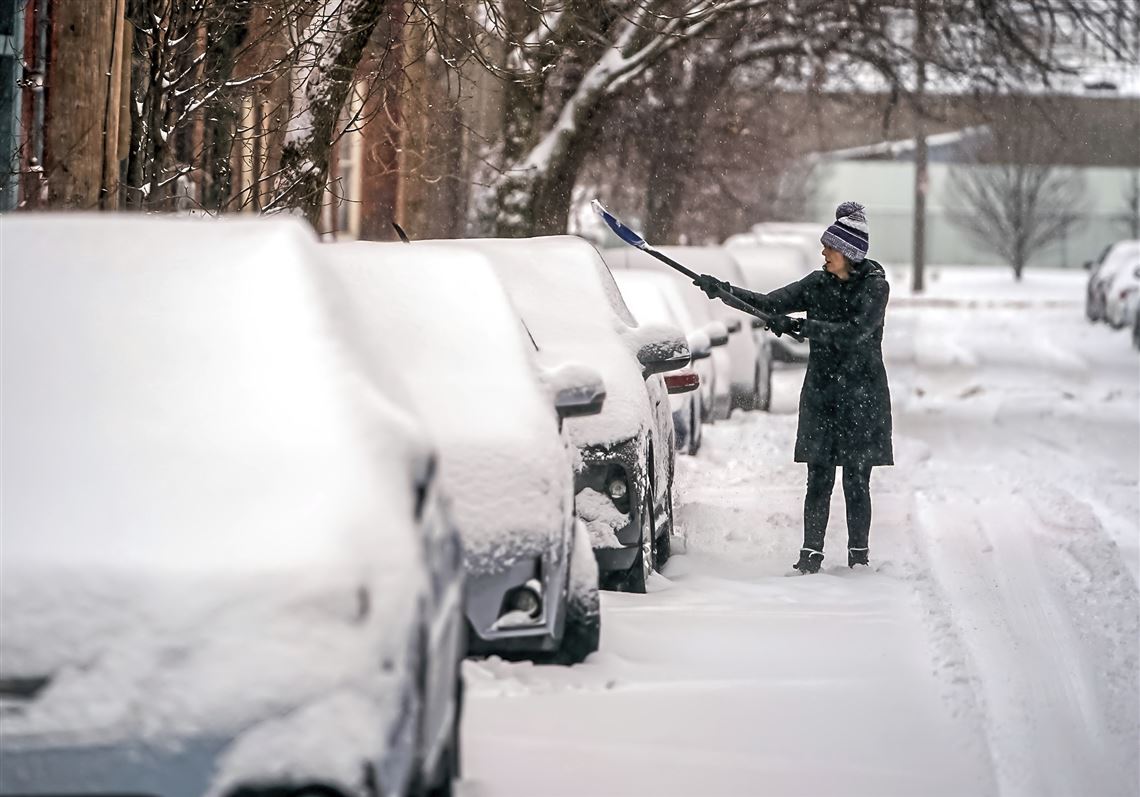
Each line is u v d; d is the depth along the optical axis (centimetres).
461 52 3609
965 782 1445
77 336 1181
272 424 1109
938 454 4312
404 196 5169
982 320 12475
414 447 1109
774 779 1436
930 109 6931
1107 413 5572
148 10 2745
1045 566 2580
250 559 1009
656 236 7175
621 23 5134
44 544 1024
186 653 975
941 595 2267
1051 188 19112
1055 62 6150
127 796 952
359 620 991
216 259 1245
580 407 1895
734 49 6575
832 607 2147
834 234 2467
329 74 3077
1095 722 1688
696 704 1661
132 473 1074
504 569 1680
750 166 8262
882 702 1688
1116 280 11194
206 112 3020
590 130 5216
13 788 954
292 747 952
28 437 1102
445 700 1188
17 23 3141
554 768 1441
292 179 3055
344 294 1304
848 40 6278
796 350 6744
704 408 4778
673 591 2258
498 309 1920
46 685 973
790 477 3703
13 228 1271
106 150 2747
